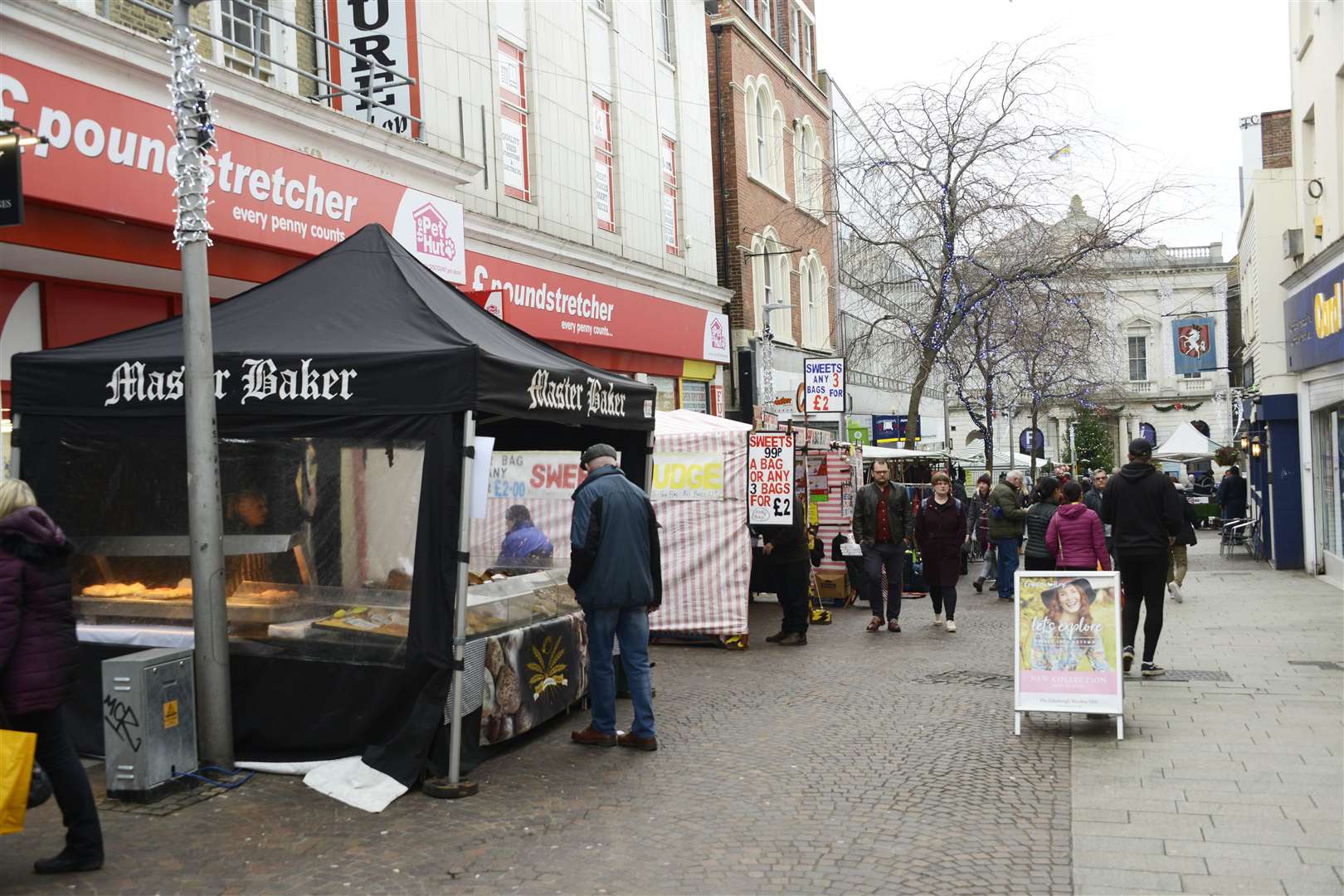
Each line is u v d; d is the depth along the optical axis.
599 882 4.77
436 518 6.08
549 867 4.95
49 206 8.14
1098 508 15.71
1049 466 25.16
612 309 18.62
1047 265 20.84
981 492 21.05
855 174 21.80
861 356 26.33
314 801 5.85
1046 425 58.91
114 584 6.79
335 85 10.80
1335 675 9.15
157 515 6.71
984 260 21.34
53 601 4.77
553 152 17.14
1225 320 53.09
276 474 6.52
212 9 10.44
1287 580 17.64
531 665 7.25
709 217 23.59
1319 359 16.23
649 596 6.98
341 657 6.29
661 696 8.83
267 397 6.31
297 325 6.68
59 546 4.77
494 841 5.29
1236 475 24.23
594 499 6.93
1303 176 18.02
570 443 9.22
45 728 4.76
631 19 20.16
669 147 21.97
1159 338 58.97
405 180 12.05
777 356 27.34
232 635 6.49
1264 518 21.69
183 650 6.16
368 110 12.18
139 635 6.67
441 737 6.16
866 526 12.53
